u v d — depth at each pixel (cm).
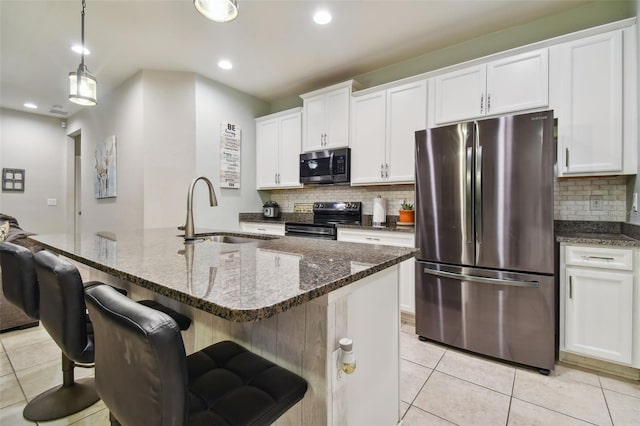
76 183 558
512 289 207
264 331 108
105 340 68
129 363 61
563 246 203
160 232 224
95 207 448
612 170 210
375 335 122
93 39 287
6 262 153
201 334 136
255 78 374
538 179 196
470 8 244
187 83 357
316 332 94
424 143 240
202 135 367
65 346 108
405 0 234
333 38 286
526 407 163
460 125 223
